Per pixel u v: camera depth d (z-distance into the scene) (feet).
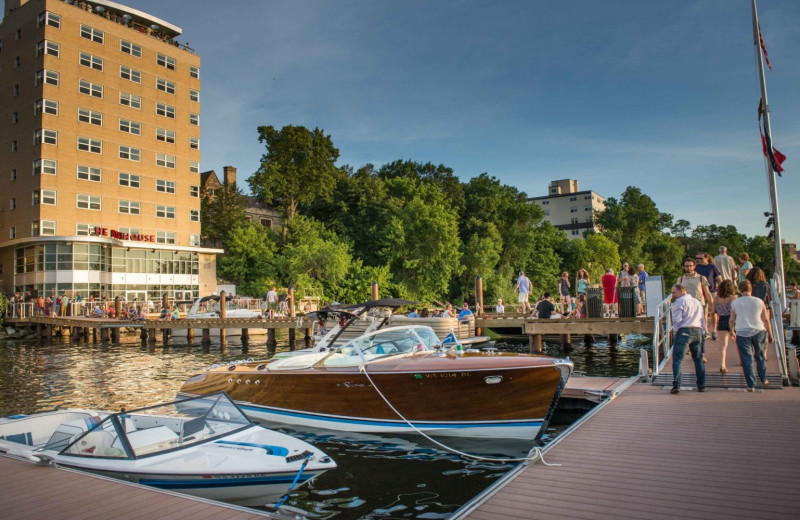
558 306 80.59
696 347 30.19
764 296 40.63
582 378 40.81
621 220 280.10
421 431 29.60
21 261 128.77
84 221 131.75
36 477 18.97
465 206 211.61
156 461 20.36
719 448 19.61
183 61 157.89
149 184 146.30
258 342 98.48
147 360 72.74
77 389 49.90
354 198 181.06
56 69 128.77
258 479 20.08
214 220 172.35
